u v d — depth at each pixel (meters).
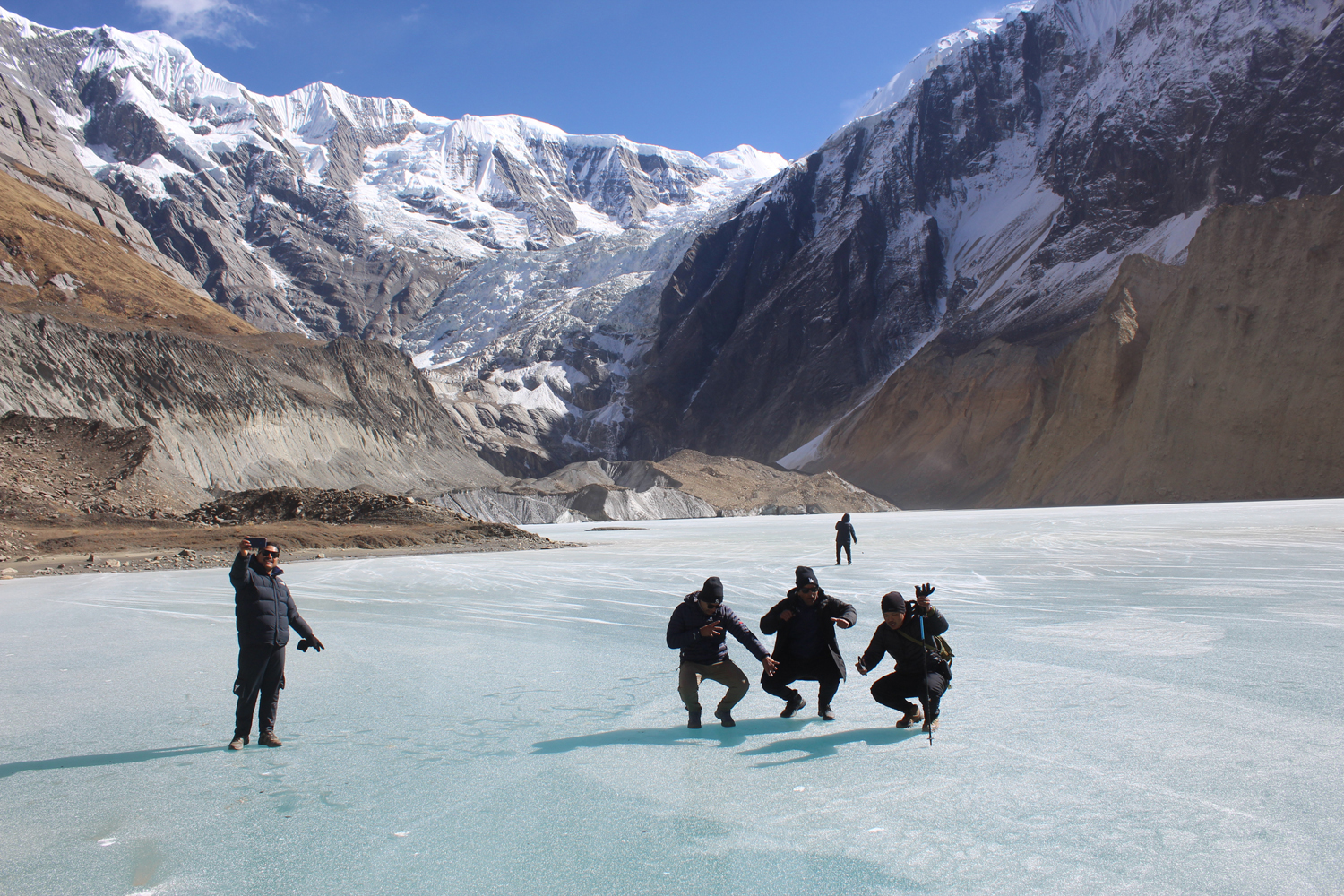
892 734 6.73
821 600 7.30
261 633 6.69
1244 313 68.88
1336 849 4.32
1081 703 7.39
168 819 5.13
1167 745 6.14
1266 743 6.13
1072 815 4.86
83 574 24.67
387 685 8.91
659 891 3.98
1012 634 11.01
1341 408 62.03
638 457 162.25
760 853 4.44
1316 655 9.17
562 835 4.75
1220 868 4.12
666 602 16.09
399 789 5.60
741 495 97.75
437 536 39.00
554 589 18.72
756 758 6.16
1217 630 10.84
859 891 3.95
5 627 13.96
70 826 5.04
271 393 75.00
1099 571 18.84
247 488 65.25
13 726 7.50
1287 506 48.09
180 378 67.94
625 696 8.30
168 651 11.34
